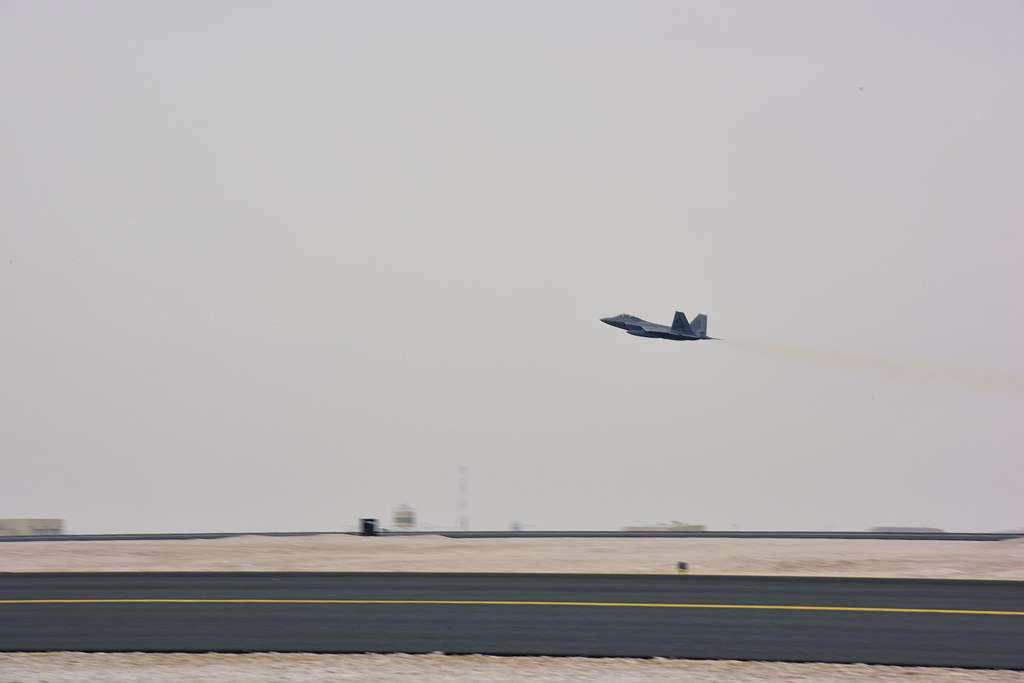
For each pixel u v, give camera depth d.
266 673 107.75
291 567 185.25
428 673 107.19
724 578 164.62
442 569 181.00
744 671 107.56
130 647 119.44
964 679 104.75
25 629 129.00
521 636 123.31
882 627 126.94
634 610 138.00
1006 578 166.50
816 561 189.25
